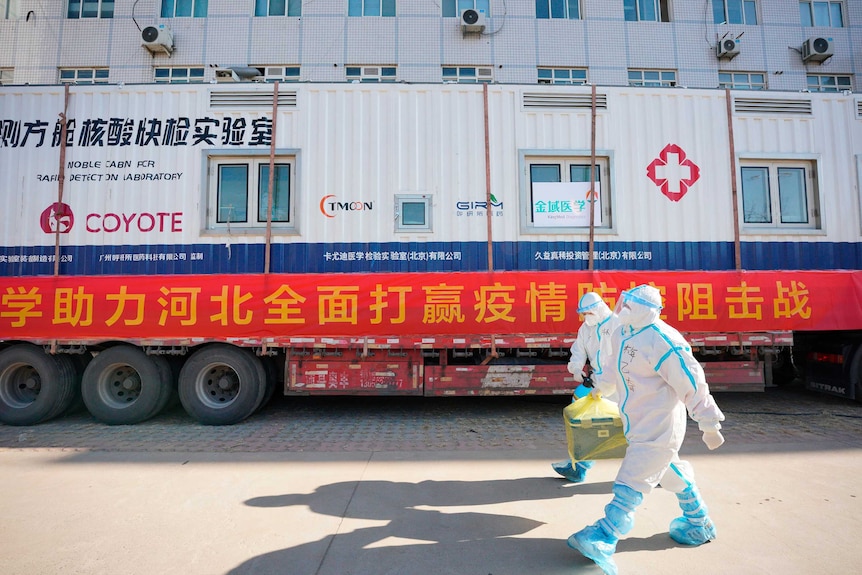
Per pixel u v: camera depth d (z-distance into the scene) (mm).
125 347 5980
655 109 6488
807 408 6742
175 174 6254
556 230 6297
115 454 4809
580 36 13211
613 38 13289
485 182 6316
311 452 4875
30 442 5270
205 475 4191
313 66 12773
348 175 6293
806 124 6617
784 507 3447
